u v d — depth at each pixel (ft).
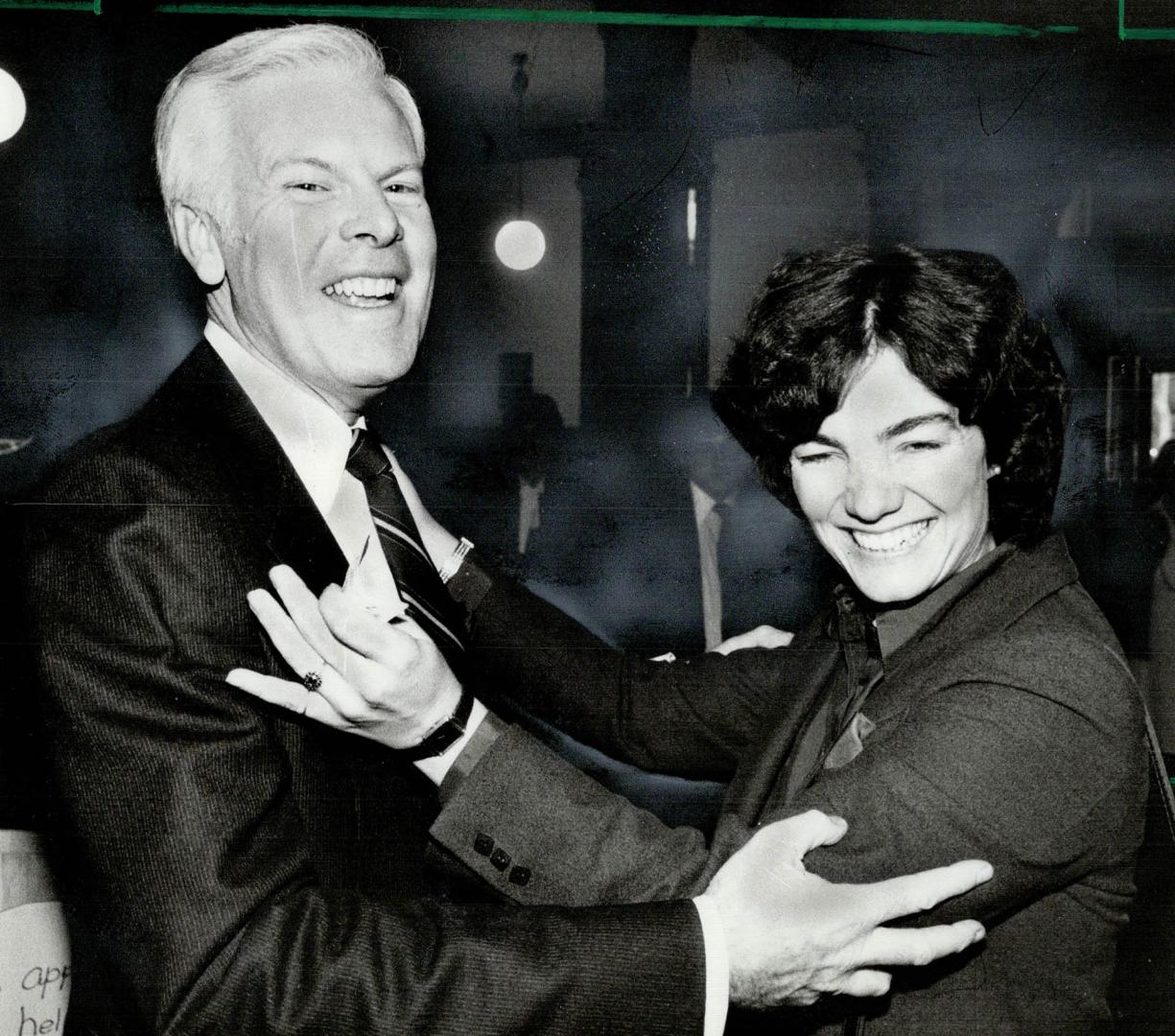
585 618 9.92
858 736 3.98
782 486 4.41
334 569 4.03
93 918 3.48
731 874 3.63
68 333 8.61
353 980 3.34
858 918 3.43
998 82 11.20
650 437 10.54
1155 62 10.65
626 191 12.09
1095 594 8.67
